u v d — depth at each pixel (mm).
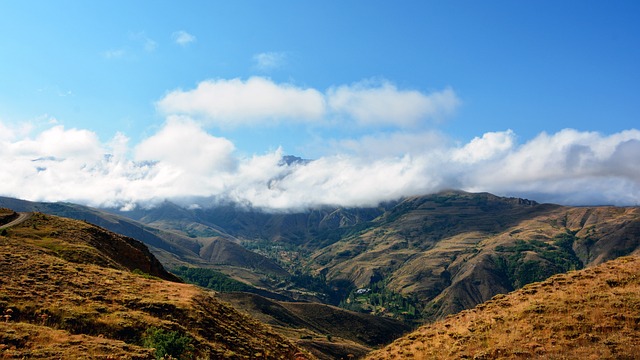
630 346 25766
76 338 29375
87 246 64875
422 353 35250
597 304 32500
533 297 38469
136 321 35969
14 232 65875
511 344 30578
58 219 79812
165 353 30828
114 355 27203
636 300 31484
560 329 30594
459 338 35219
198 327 40125
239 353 38875
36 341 27453
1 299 33719
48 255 51844
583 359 25469
